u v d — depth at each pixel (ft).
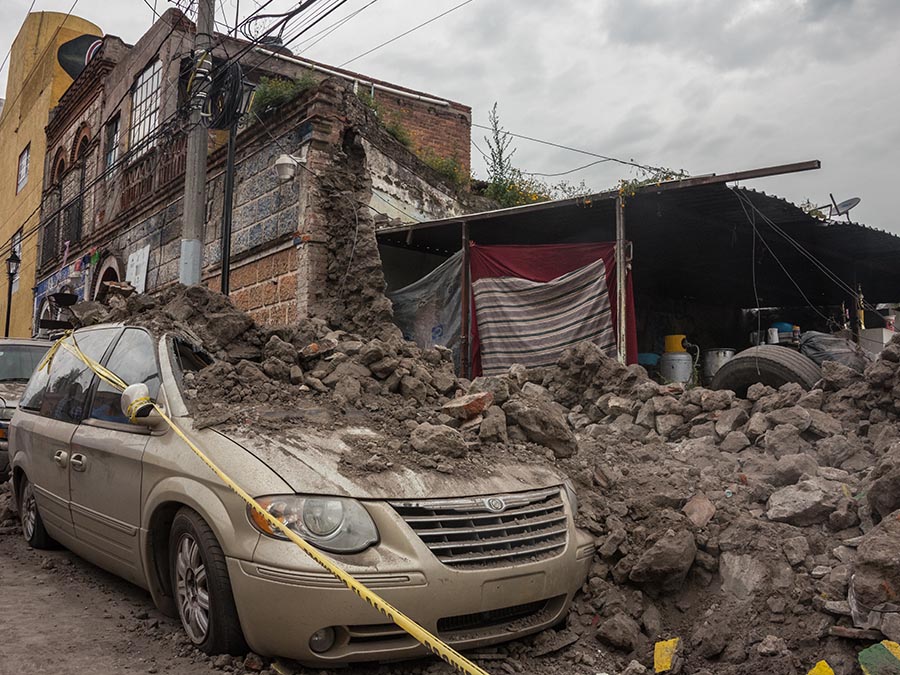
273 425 13.47
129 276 65.21
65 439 16.85
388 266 47.26
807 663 11.82
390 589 10.91
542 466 15.17
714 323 60.70
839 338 34.27
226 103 38.83
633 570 13.92
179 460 12.82
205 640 12.03
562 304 36.24
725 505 15.75
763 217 35.35
